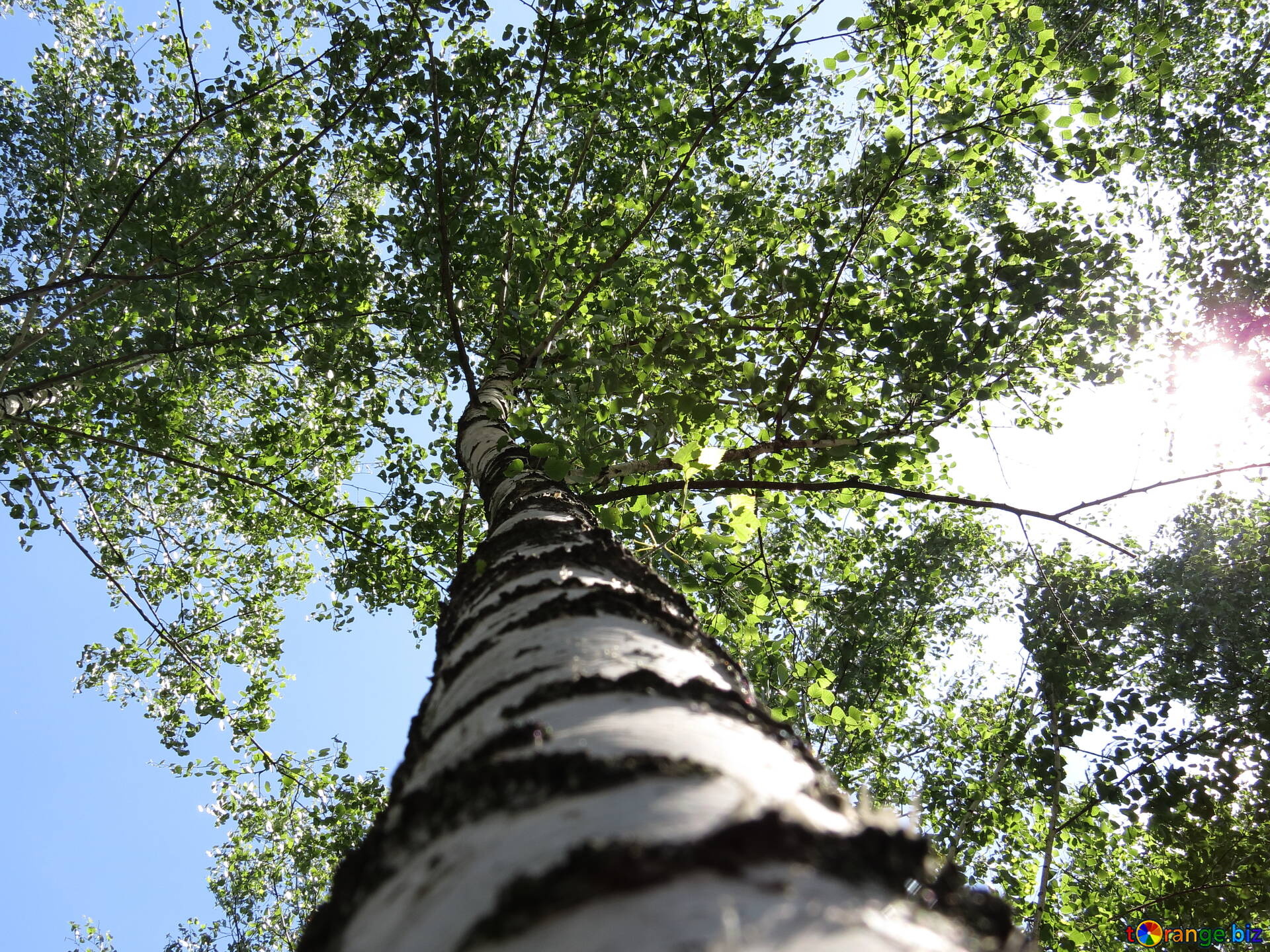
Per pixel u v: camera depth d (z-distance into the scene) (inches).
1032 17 185.2
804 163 332.8
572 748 39.3
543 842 30.8
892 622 359.6
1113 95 181.2
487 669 59.0
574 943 24.2
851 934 25.3
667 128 211.6
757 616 181.3
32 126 295.0
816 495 221.8
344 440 295.3
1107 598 306.8
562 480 129.2
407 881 34.8
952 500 170.4
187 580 309.6
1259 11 311.9
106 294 233.6
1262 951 248.1
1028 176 273.0
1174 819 237.8
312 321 217.5
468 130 232.5
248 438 321.7
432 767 51.0
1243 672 281.7
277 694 285.4
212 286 207.0
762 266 219.3
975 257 186.7
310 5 269.6
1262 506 320.2
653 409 156.4
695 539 170.7
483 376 246.1
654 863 26.9
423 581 269.9
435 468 288.8
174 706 285.4
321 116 231.0
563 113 276.1
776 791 36.9
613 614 65.9
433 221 236.1
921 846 33.7
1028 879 290.4
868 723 184.2
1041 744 268.2
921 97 192.9
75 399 268.2
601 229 236.7
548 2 222.1
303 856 282.8
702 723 43.6
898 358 185.6
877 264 197.3
